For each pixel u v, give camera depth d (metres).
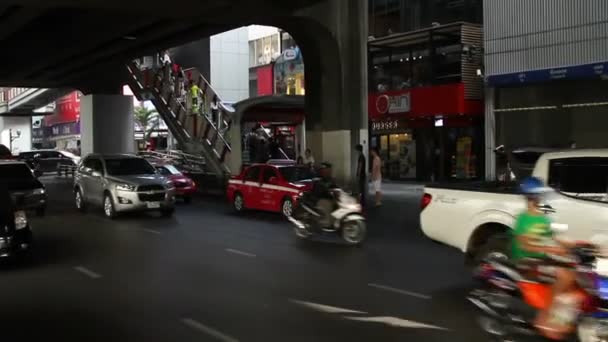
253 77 54.69
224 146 28.30
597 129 20.78
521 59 22.31
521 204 8.20
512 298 6.43
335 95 23.19
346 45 23.14
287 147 33.41
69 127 83.81
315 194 13.73
